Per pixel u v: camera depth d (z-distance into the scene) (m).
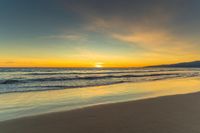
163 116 6.90
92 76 39.34
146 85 21.83
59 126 6.12
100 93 15.32
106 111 7.86
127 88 18.81
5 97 13.43
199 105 8.76
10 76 37.62
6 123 6.43
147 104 9.05
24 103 11.16
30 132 5.67
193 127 5.71
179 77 38.59
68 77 35.41
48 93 15.47
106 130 5.69
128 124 6.13
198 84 22.89
